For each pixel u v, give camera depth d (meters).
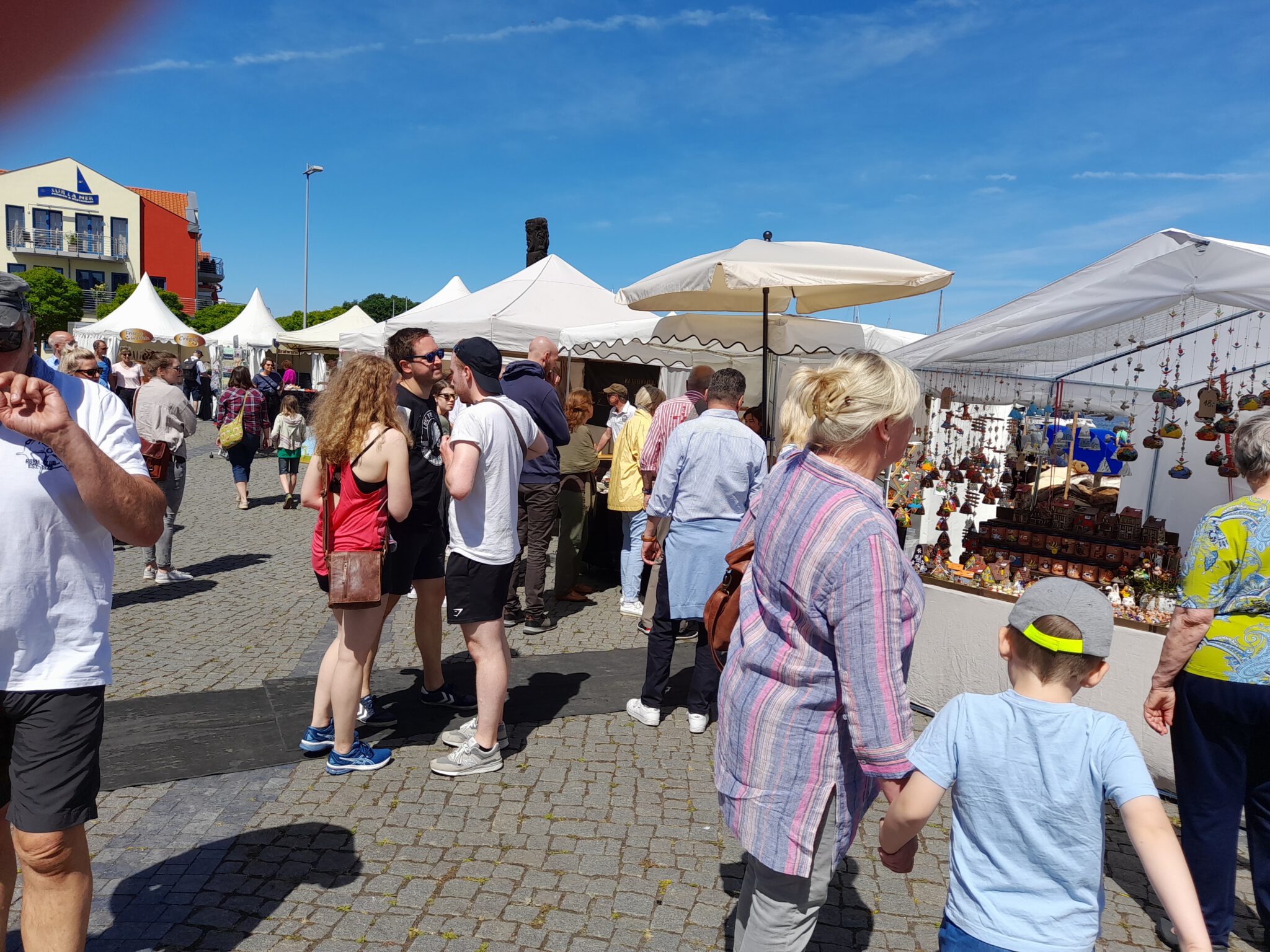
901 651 1.62
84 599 1.90
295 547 8.20
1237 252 3.24
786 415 2.07
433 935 2.53
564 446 6.26
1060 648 1.62
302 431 10.35
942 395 4.97
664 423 5.07
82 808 1.91
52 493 1.83
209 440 18.17
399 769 3.59
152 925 2.51
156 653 4.93
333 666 3.60
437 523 3.94
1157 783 3.69
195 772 3.48
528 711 4.30
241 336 23.67
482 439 3.28
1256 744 2.59
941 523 4.82
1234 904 2.69
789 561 1.72
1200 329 4.35
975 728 1.67
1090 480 5.25
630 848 3.05
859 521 1.64
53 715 1.87
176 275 58.28
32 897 1.93
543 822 3.21
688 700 4.57
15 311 1.72
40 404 1.67
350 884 2.76
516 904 2.70
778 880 1.83
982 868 1.64
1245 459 2.54
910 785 1.63
